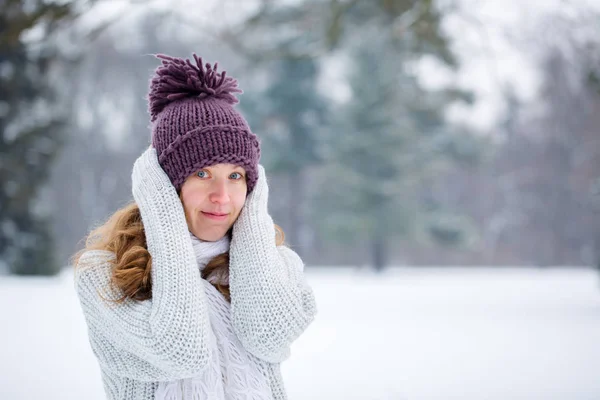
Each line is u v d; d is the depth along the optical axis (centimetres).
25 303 857
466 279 1936
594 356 560
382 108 2462
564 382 441
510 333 720
